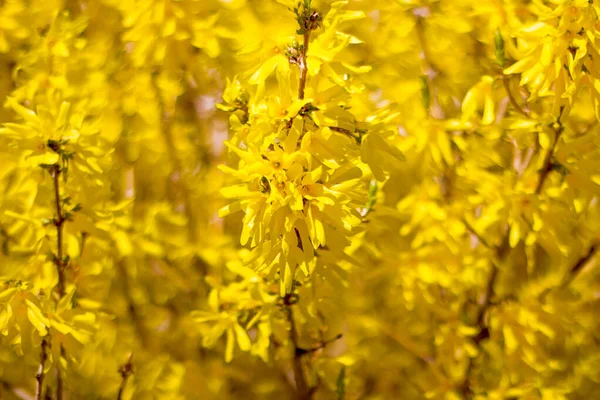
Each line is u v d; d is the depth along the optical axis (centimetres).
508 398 79
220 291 74
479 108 78
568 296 81
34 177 70
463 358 80
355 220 64
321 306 73
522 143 76
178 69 81
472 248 80
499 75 75
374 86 79
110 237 76
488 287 79
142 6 77
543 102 75
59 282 71
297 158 64
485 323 79
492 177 75
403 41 79
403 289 79
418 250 78
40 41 79
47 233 71
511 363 78
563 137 73
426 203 78
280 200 63
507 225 78
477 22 79
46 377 77
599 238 79
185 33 78
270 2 79
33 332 68
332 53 64
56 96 75
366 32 80
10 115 79
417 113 77
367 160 65
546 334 77
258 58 68
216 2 79
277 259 65
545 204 74
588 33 67
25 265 71
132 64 81
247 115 67
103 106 80
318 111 64
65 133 69
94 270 74
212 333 74
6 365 81
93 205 71
